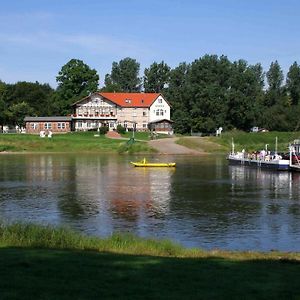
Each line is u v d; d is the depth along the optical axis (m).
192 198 50.31
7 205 45.97
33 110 187.38
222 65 194.00
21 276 16.61
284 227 36.12
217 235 33.56
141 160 101.31
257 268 19.33
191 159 106.06
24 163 93.81
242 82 184.38
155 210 43.25
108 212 42.34
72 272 17.34
